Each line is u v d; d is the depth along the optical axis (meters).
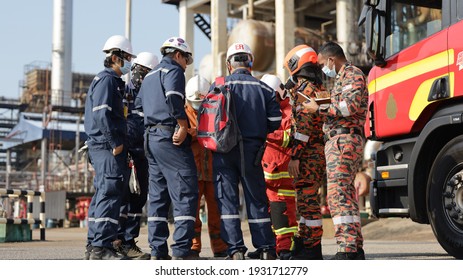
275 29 44.03
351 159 8.59
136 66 11.28
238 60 9.54
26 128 65.25
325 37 45.69
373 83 12.07
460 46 9.97
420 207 11.03
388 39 11.73
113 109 9.82
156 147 9.34
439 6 10.84
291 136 9.54
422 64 10.77
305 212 9.71
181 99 9.17
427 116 10.83
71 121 69.12
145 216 46.72
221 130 9.00
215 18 47.03
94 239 9.65
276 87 10.42
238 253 9.12
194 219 9.31
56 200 49.09
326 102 8.84
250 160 9.22
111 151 9.73
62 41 85.00
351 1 42.62
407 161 11.34
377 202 11.84
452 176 10.38
